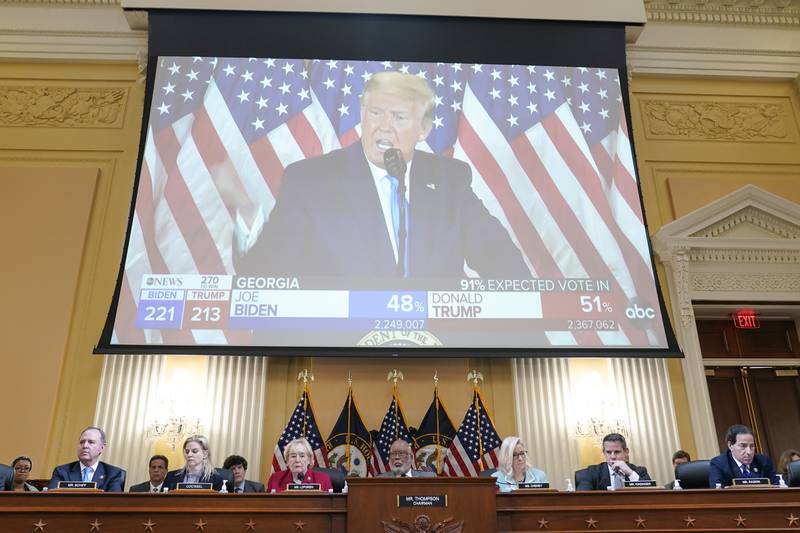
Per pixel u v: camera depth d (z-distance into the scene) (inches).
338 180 249.8
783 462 209.0
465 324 229.8
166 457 204.8
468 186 251.8
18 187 257.1
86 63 283.0
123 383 228.2
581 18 277.1
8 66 281.7
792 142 289.3
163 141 252.4
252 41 269.9
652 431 232.1
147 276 230.8
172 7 268.7
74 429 227.1
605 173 258.1
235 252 236.5
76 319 241.9
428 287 234.5
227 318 226.1
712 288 257.8
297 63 267.9
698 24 303.4
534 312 233.5
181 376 229.1
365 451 223.6
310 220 242.8
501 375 240.8
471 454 221.3
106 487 159.8
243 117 258.5
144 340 221.6
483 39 275.9
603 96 270.7
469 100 266.2
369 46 271.9
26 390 229.5
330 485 171.2
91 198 257.4
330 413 230.7
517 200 250.8
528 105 267.1
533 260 241.6
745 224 267.4
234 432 223.1
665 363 242.8
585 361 240.2
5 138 266.5
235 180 248.1
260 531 125.0
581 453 229.0
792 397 262.7
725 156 283.6
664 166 280.5
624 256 245.0
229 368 231.3
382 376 237.0
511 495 130.0
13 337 235.8
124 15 279.0
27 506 123.2
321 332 225.6
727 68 297.1
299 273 234.2
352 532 123.4
